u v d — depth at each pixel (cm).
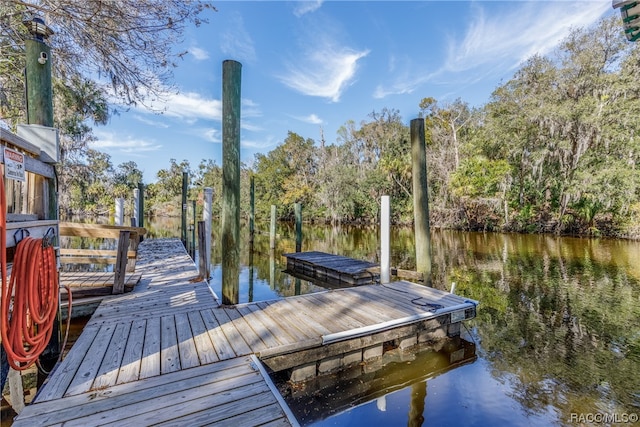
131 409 166
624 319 420
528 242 1171
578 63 1339
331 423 223
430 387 268
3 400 210
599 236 1255
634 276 642
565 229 1361
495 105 1611
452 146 1900
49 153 231
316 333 273
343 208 2300
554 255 892
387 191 2167
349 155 2622
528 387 268
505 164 1495
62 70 548
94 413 162
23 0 405
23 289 172
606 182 1170
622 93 1197
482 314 445
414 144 462
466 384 273
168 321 298
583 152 1264
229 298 340
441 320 341
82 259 488
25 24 251
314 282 682
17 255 171
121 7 405
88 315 369
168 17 435
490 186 1562
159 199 3512
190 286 441
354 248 1157
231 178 334
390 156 2150
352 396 254
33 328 194
